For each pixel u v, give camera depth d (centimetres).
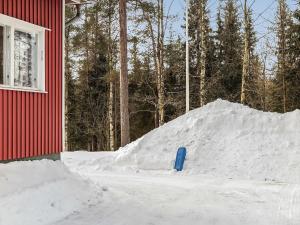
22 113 974
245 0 2588
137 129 3522
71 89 3216
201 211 775
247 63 2552
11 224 600
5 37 940
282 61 3041
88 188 901
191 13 3425
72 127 3259
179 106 3120
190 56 3406
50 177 852
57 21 1116
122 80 1978
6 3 924
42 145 1046
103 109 3356
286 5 3134
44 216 670
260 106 3281
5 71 938
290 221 705
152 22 2641
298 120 1484
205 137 1482
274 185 1098
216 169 1319
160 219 711
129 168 1381
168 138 1520
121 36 1992
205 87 2778
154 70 3262
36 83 1043
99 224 662
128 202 842
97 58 3275
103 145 3516
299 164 1271
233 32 3619
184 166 1352
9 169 809
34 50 1038
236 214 754
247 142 1422
